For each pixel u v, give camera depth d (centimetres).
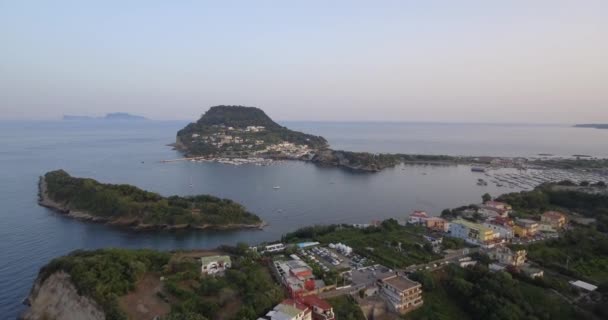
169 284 8762
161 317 7562
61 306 8688
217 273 9738
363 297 9406
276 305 8225
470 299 9331
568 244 12788
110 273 8869
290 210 19512
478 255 11675
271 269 10531
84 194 18125
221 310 8038
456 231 13750
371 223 16350
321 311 8194
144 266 9350
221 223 16588
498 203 17562
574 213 17300
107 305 7944
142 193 18162
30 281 10894
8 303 9706
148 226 16088
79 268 8938
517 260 11231
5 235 14725
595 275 10694
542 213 16725
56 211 18012
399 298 9056
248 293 8400
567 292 9706
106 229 15838
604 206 16975
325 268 10656
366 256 11906
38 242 14100
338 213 19100
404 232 14225
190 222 16475
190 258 10625
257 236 15638
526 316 8656
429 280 9900
